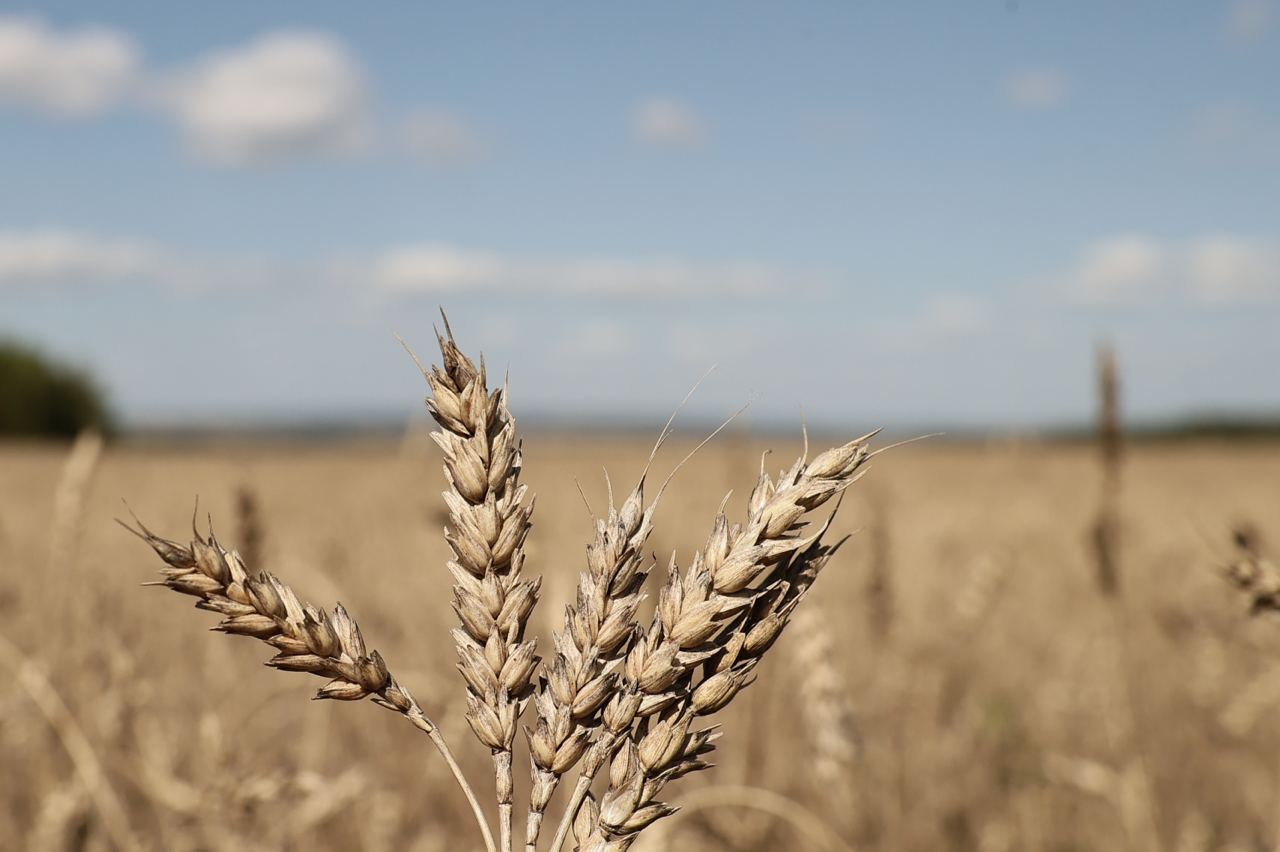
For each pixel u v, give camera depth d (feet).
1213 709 23.53
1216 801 21.11
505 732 3.71
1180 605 29.78
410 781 18.03
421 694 15.11
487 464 3.88
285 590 3.75
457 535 3.87
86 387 250.57
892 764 19.90
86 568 17.40
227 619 3.59
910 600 29.55
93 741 15.16
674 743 3.64
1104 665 22.47
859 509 29.01
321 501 42.37
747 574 3.71
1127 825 17.07
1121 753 18.15
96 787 13.28
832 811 15.65
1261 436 156.97
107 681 16.02
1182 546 41.29
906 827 18.98
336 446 143.95
